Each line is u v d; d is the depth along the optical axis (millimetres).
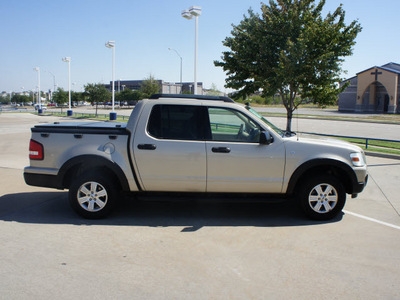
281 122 28781
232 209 5727
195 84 18719
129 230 4645
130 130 4957
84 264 3633
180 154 4906
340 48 11328
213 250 4055
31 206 5605
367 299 3070
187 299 3010
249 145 4953
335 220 5223
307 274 3512
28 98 118500
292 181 5016
